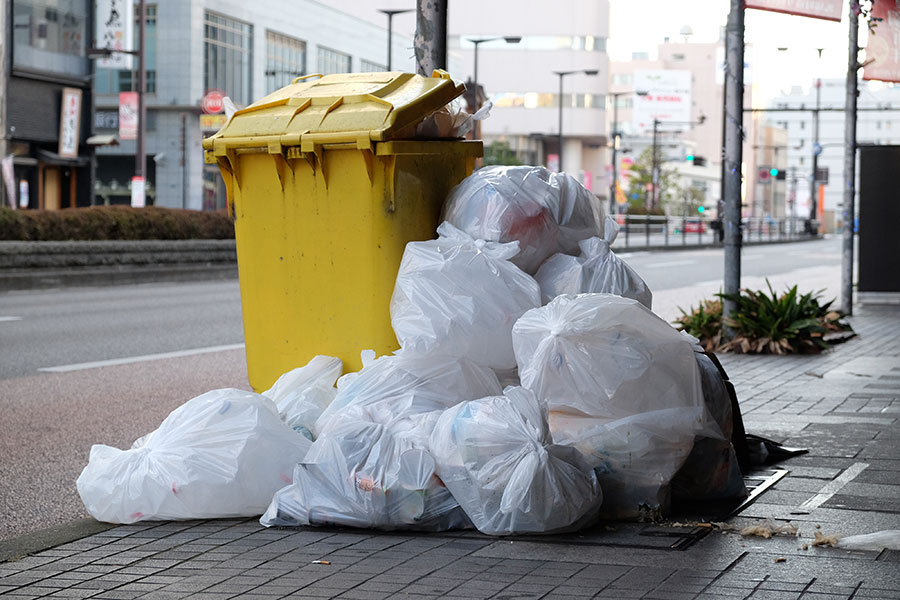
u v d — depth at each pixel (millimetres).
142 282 23938
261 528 5129
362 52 74875
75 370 10984
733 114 12523
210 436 5352
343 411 5379
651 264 33500
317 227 6277
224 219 28828
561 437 5145
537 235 5910
